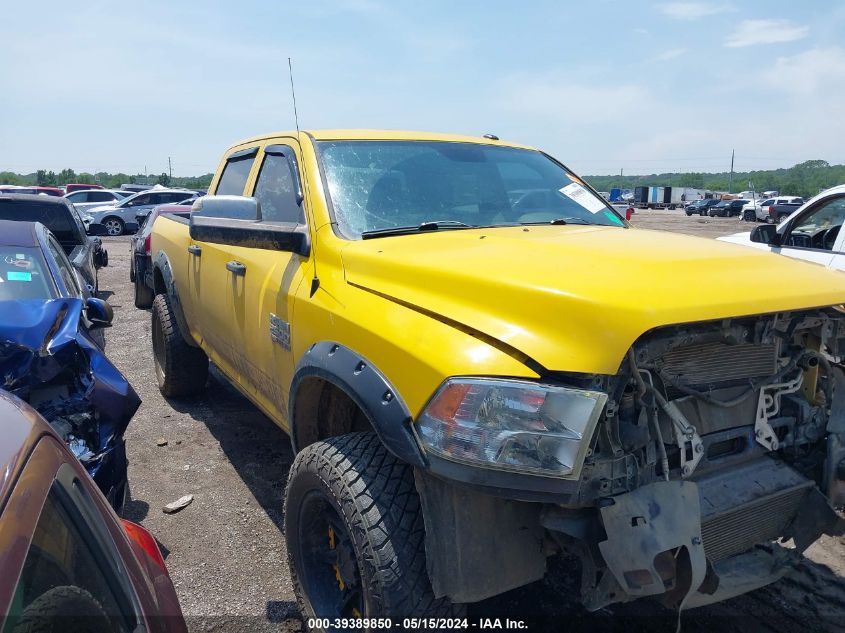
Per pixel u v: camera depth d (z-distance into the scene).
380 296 2.61
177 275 5.22
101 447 3.44
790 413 2.62
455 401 2.07
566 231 3.16
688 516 2.08
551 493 1.94
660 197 74.06
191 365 5.62
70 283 5.23
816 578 3.33
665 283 2.19
